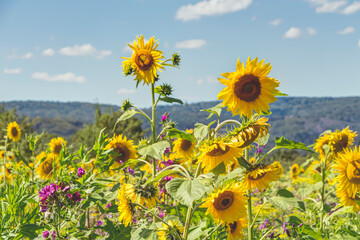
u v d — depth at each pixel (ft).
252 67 9.30
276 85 9.33
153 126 12.85
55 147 18.42
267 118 9.14
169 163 15.29
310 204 16.87
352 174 12.75
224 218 9.06
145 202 10.53
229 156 9.02
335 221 16.26
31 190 13.62
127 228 11.84
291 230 11.79
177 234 9.43
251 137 8.93
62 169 12.56
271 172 10.06
